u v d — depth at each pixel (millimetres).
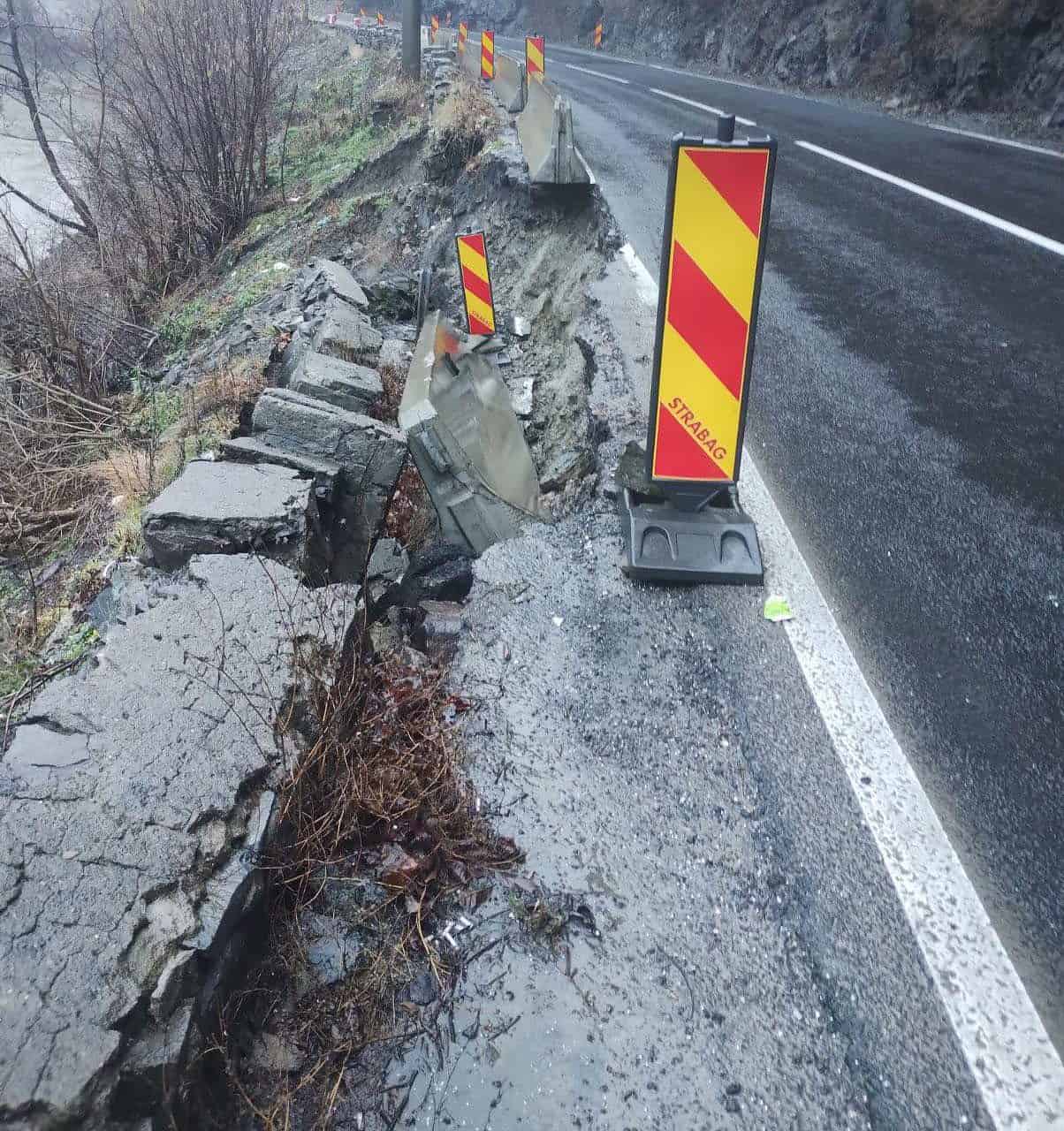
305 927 2455
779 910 2352
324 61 25688
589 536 3857
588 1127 1951
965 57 14383
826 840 2537
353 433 4898
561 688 3076
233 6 16547
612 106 16281
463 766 2789
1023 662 3234
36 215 17047
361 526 5016
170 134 16234
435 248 12391
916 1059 2029
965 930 2301
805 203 9375
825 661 3189
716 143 2953
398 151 15250
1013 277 7113
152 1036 1950
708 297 3211
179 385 8133
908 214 8875
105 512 6109
